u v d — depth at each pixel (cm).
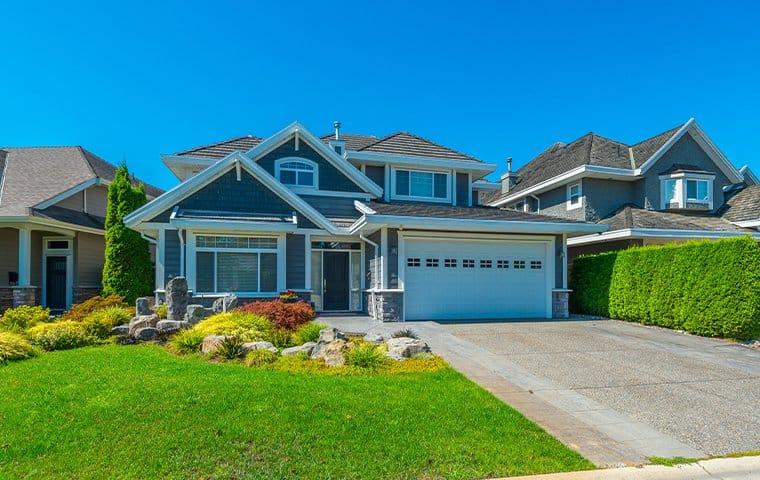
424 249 1536
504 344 1093
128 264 1808
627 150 2394
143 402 572
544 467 459
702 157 2259
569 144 2725
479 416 581
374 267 1589
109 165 2430
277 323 1107
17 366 779
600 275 1614
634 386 767
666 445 532
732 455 507
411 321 1480
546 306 1622
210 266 1509
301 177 1781
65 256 1941
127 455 450
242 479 415
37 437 486
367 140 2347
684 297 1269
